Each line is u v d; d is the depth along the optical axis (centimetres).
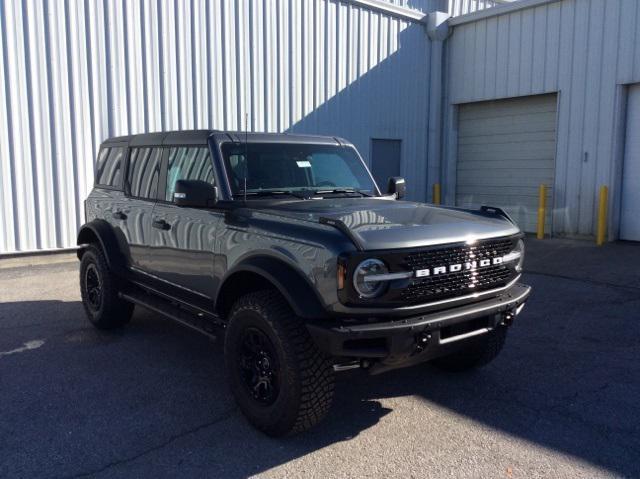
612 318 683
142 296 564
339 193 511
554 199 1337
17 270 945
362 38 1423
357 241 346
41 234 1017
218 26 1169
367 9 1424
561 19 1297
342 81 1391
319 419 372
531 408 438
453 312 376
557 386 480
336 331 337
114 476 341
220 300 431
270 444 380
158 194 535
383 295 352
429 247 365
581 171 1279
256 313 379
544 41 1336
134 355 550
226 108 1195
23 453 367
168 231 501
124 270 580
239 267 399
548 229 1378
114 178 624
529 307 736
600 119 1238
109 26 1047
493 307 395
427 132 1605
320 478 340
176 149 522
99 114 1054
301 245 366
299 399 360
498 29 1440
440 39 1559
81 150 1042
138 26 1077
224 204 442
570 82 1288
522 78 1391
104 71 1051
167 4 1102
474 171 1566
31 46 976
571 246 1198
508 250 421
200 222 460
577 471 347
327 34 1348
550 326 652
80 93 1031
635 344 589
